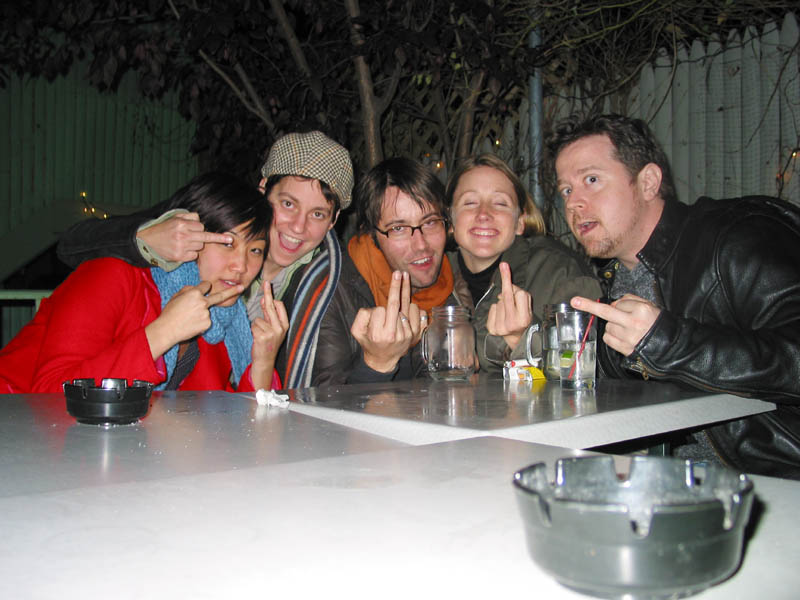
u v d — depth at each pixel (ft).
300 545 1.70
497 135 12.38
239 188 6.42
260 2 11.69
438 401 4.31
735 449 5.70
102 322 5.57
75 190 19.49
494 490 2.15
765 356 4.69
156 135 20.59
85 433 3.27
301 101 12.12
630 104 11.58
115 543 1.72
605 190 6.42
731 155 10.35
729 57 10.33
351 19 10.60
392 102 12.85
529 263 7.57
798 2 10.09
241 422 3.62
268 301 6.33
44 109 18.97
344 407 4.03
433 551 1.66
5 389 5.68
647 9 11.05
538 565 1.47
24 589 1.45
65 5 12.19
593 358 5.01
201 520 1.89
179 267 6.31
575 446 3.43
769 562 1.59
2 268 18.71
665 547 1.31
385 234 7.52
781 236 5.62
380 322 5.96
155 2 11.31
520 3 11.34
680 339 4.74
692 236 6.08
